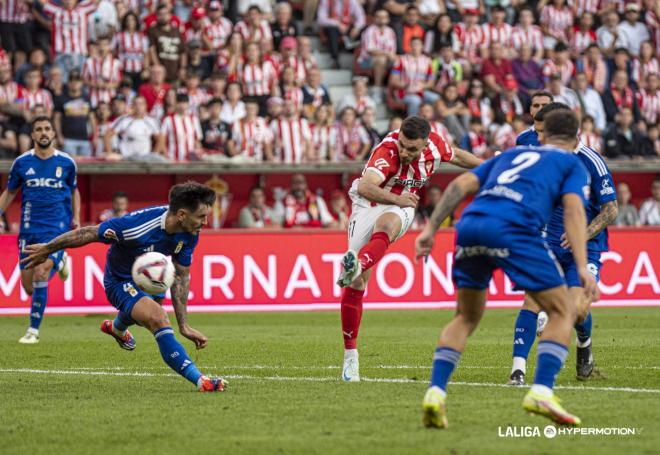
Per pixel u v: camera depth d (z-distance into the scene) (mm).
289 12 59750
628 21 65438
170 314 44625
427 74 59000
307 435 16250
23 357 29672
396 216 23281
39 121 33781
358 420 17578
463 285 16781
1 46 56031
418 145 22844
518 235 16312
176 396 20797
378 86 60531
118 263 21172
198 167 51844
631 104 60656
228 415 18266
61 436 16578
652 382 23016
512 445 15328
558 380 23484
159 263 20438
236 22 60094
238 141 53125
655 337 34562
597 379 23578
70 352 30953
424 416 16484
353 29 63188
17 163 33906
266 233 45594
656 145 59281
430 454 14695
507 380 23344
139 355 30047
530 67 60344
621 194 55844
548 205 16562
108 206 53312
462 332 16766
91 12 56625
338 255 46281
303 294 45875
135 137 51750
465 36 62031
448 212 16828
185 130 52469
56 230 34062
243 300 45344
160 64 56062
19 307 44125
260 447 15367
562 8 65312
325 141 55500
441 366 16562
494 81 58062
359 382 23141
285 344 32938
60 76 53125
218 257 45125
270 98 55250
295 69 57438
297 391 21406
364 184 23078
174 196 20438
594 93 59438
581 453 14789
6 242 44125
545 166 16656
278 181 54844
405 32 60938
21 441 16219
